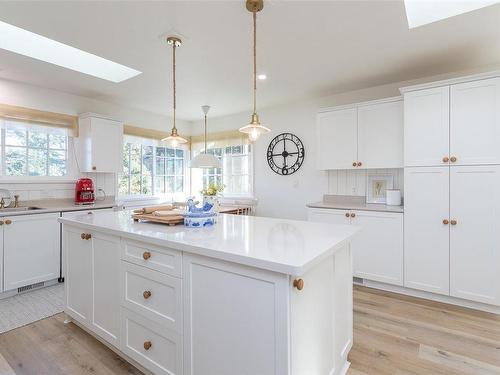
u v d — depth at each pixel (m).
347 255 1.74
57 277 3.11
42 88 3.38
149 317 1.57
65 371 1.71
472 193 2.43
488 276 2.38
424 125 2.63
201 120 5.18
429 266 2.64
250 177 4.57
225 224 1.93
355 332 2.13
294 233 1.60
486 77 2.35
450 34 2.18
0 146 3.14
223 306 1.25
